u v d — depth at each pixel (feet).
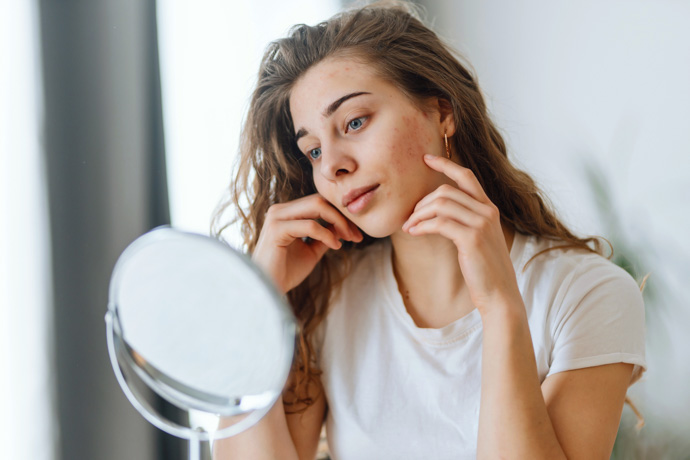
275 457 2.95
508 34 6.09
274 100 3.17
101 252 4.64
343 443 3.17
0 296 4.43
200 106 5.26
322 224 3.37
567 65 5.80
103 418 4.64
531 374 2.49
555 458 2.43
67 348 4.56
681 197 5.27
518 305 2.55
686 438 5.11
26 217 4.48
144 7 4.84
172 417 4.88
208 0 5.28
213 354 1.77
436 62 2.98
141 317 1.80
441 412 3.02
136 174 4.76
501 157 3.20
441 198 2.63
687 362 5.26
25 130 4.47
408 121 2.83
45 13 4.51
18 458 4.47
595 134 5.67
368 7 3.23
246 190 3.52
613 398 2.68
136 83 4.77
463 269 2.58
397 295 3.23
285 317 1.70
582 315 2.83
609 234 5.37
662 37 5.36
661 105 5.39
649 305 5.15
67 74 4.56
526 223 3.22
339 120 2.82
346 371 3.26
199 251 1.71
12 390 4.45
